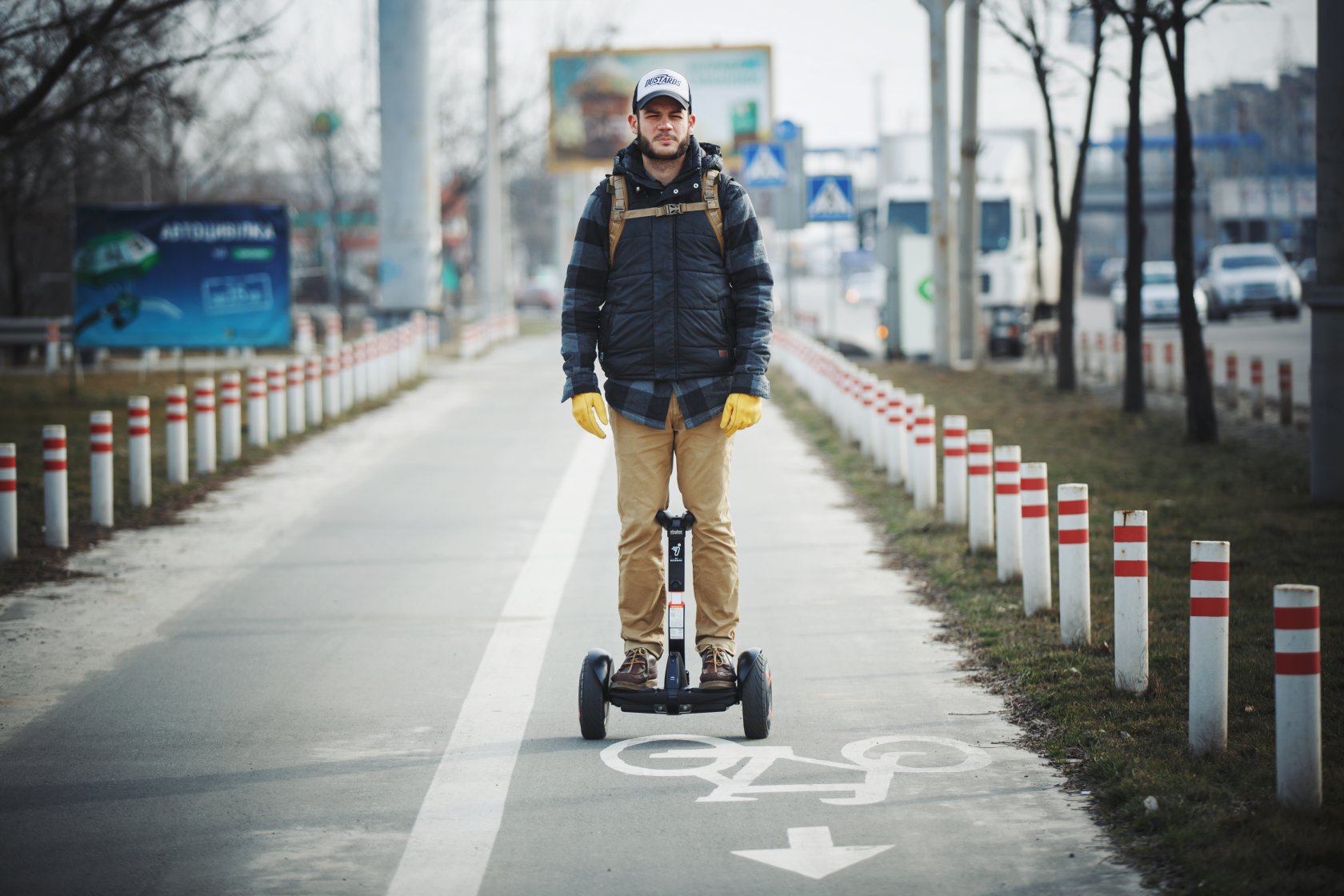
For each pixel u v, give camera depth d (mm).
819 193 38031
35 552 14547
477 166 64875
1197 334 22078
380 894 6281
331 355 27812
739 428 7914
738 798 7488
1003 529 12609
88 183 40812
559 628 11477
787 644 10906
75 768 8094
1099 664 9734
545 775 7887
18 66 21922
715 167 7926
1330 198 16047
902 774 7848
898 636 11109
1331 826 6555
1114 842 6738
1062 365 32188
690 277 7895
